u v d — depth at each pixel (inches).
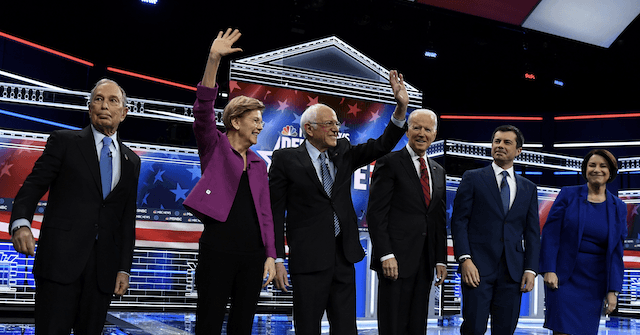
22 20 460.8
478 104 625.9
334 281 124.0
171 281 291.4
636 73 536.4
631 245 376.2
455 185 324.2
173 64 537.0
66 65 497.0
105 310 105.3
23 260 275.3
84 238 101.2
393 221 138.9
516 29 425.7
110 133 109.4
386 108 298.8
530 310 296.5
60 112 517.3
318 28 490.0
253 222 107.3
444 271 142.0
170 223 293.4
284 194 124.8
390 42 516.1
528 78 509.4
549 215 155.7
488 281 143.0
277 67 284.7
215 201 104.0
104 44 506.9
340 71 293.9
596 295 148.2
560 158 397.1
